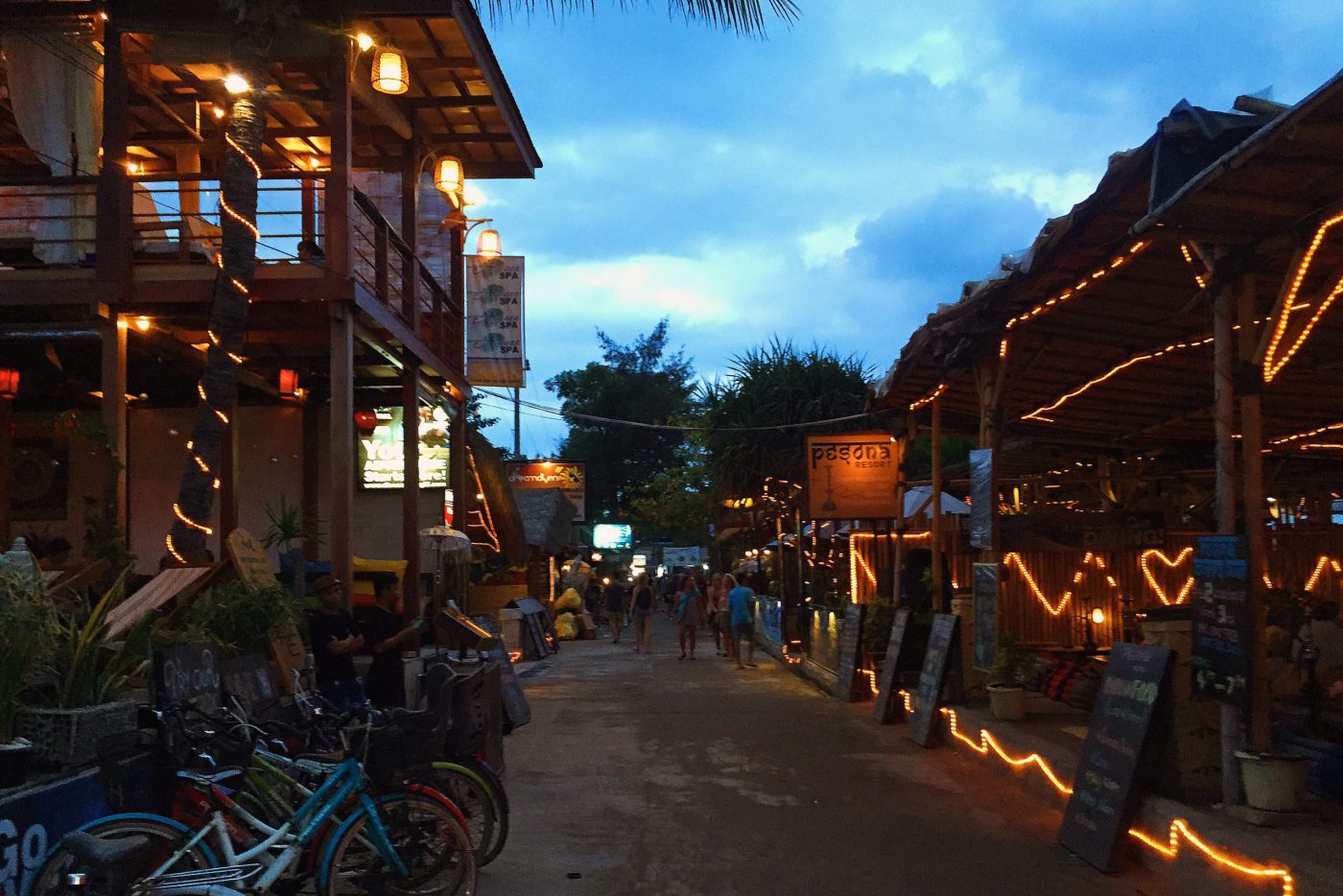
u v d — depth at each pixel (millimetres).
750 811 8172
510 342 19750
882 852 6949
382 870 5512
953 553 15281
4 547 14375
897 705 13062
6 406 15922
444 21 13367
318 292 12438
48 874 4621
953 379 12133
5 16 12477
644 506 47969
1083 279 7938
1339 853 5312
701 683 18188
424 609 17031
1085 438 16188
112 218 12258
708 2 10656
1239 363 6500
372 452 19000
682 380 74000
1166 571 13141
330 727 5773
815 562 22484
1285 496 18469
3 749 4922
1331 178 5645
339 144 12578
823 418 28281
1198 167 5855
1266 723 6176
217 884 4656
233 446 14594
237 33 10969
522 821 7898
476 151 17797
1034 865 6613
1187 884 6070
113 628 7012
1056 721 10109
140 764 4988
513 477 39969
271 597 8547
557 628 31750
